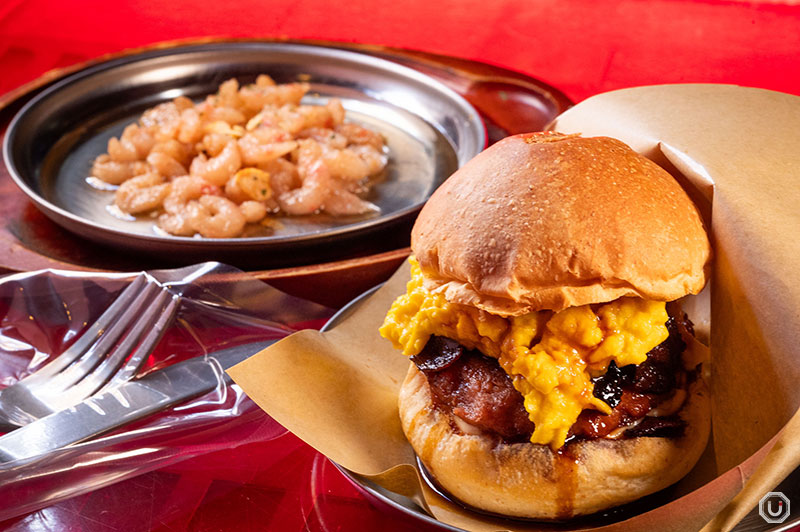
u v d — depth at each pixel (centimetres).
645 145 64
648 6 107
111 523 61
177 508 62
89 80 94
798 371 58
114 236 74
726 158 62
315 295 74
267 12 111
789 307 58
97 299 72
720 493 57
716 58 96
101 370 68
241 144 87
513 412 61
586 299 59
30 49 106
